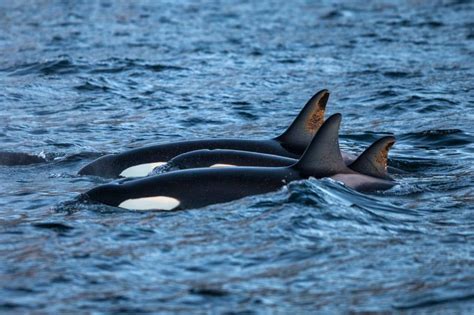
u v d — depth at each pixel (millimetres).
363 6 163875
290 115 81188
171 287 39188
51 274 40531
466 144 68938
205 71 102125
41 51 115812
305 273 40562
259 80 96812
